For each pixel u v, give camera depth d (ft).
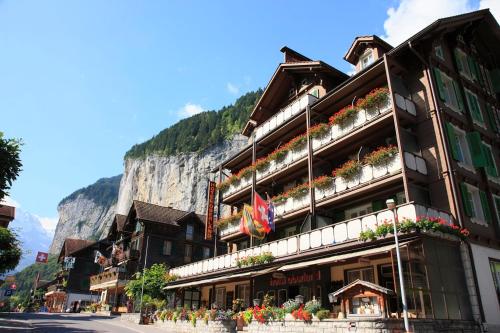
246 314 68.39
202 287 111.86
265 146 103.14
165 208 171.01
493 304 56.80
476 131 71.20
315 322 53.21
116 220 184.03
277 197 87.40
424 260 51.67
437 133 64.49
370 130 71.10
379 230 55.88
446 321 49.98
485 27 84.28
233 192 107.04
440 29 70.95
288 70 100.53
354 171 69.72
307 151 83.41
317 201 76.69
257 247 82.43
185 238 163.02
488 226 63.57
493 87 86.94
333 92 80.12
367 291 49.11
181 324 80.38
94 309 159.74
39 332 64.80
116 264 160.04
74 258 200.95
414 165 62.59
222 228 106.22
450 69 74.84
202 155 405.59
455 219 58.70
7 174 53.16
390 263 61.46
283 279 76.38
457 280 54.85
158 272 114.73
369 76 74.59
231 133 407.44
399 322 45.32
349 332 47.85
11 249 99.86
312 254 68.03
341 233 63.93
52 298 223.10
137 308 110.63
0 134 53.06
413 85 70.90
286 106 100.27
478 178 67.05
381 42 82.48
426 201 62.03
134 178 488.44
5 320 86.28
